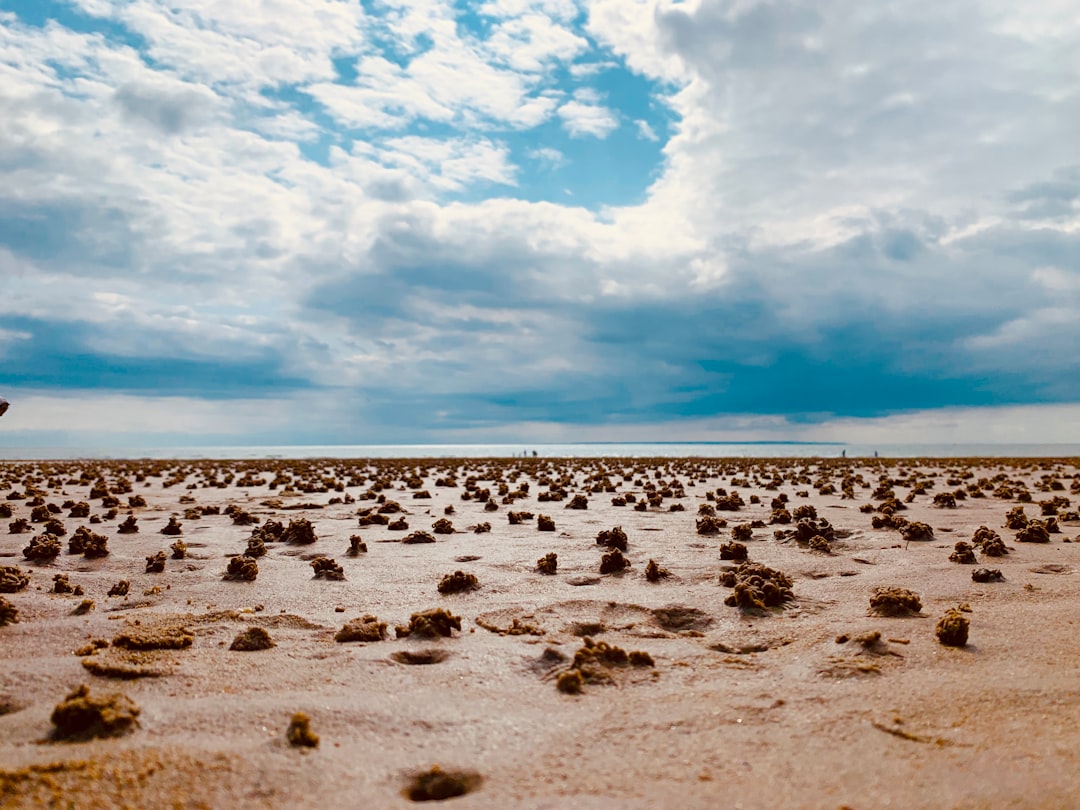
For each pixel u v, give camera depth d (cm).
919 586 821
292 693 477
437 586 842
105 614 695
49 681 496
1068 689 481
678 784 355
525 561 1006
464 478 3266
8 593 776
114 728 407
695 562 993
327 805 331
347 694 476
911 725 428
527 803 334
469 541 1212
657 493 2055
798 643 613
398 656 570
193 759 366
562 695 484
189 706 448
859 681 505
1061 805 332
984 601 746
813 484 2656
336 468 4047
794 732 420
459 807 330
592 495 2216
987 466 4209
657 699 477
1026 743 402
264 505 1848
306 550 1112
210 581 871
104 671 514
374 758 380
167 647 585
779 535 1205
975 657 555
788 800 339
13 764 364
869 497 2073
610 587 839
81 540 1078
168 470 3838
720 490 2162
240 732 409
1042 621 656
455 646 597
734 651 608
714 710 455
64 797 324
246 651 579
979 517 1529
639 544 1168
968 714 443
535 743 404
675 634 659
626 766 376
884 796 343
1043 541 1148
